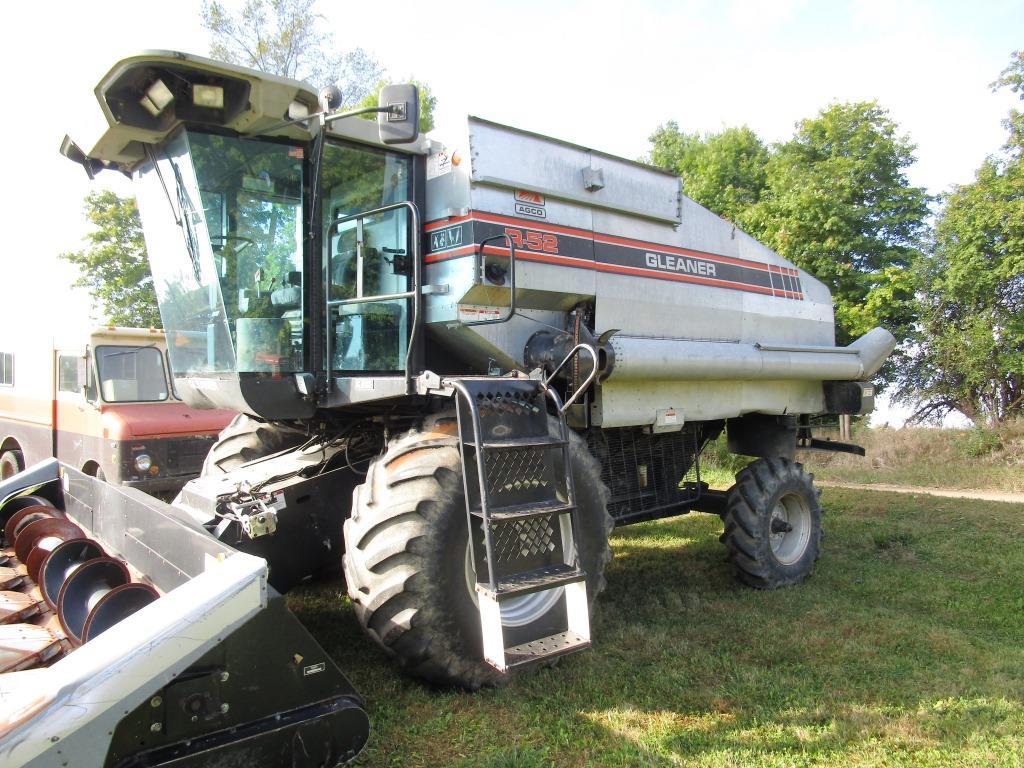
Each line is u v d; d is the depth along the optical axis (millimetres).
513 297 3805
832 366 6453
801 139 20016
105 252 18000
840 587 5766
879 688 3758
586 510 3926
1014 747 3154
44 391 9195
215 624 2336
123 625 2260
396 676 3756
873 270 17781
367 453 4645
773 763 3020
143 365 8148
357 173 4195
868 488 11445
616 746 3133
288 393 3984
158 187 4113
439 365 4629
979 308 15289
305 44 19781
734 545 5668
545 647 3371
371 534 3381
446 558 3342
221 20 19406
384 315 4293
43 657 2826
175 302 4211
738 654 4246
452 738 3170
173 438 7656
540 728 3271
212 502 4066
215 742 2393
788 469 5918
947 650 4320
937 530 7773
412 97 3361
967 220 15047
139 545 3506
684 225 5504
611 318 4887
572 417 4668
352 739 2676
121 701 2137
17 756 1959
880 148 18375
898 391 16641
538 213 4438
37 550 3773
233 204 3840
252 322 3865
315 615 4758
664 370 4875
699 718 3412
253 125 3789
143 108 3781
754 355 5664
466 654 3451
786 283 6555
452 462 3447
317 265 4020
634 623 4727
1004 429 13391
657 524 8172
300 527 4305
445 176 4258
